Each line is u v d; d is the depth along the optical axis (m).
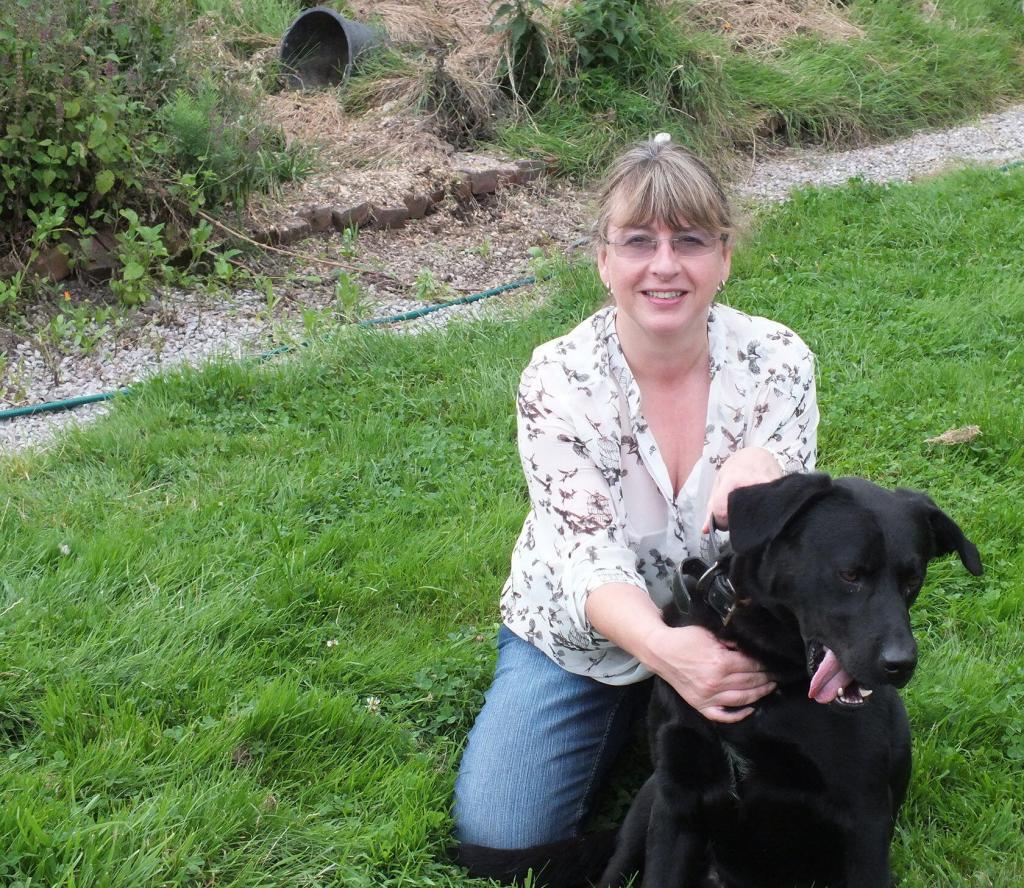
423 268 4.38
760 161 6.00
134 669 2.15
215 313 3.85
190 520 2.61
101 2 4.13
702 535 1.97
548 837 1.99
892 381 3.21
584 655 2.01
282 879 1.83
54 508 2.64
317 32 5.93
